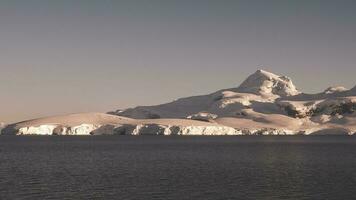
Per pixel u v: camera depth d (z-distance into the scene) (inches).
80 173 4490.7
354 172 4485.7
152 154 7514.8
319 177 4077.3
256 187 3499.0
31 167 5123.0
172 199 3036.4
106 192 3289.9
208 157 6663.4
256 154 7332.7
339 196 3134.8
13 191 3319.4
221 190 3366.1
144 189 3415.4
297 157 6594.5
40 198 3058.6
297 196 3137.3
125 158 6569.9
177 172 4544.8
